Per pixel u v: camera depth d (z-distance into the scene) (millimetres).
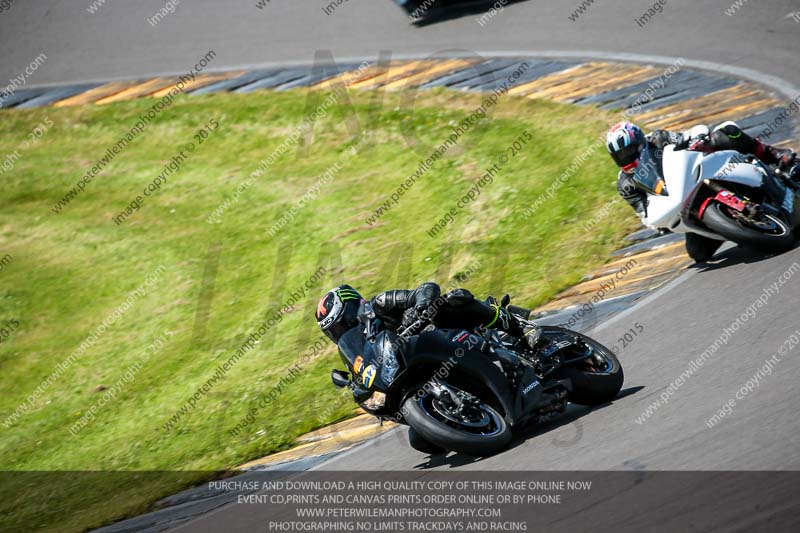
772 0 56344
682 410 19078
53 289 51094
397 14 76000
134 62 81688
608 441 18734
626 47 57625
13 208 62531
